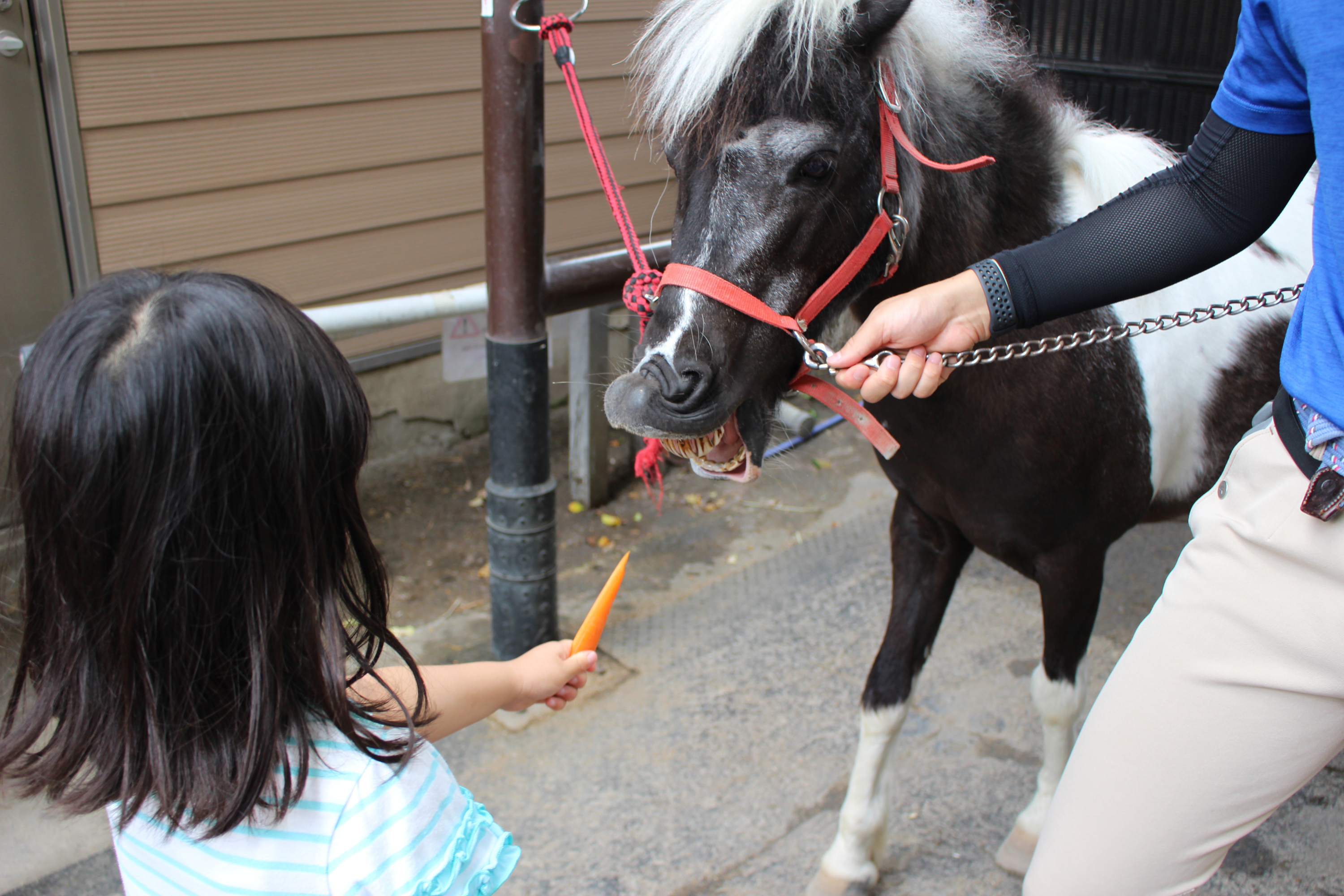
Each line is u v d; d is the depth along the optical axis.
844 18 1.34
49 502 0.74
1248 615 1.02
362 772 0.84
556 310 2.26
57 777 0.81
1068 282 1.17
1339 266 0.96
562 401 4.05
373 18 2.98
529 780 2.19
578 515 3.41
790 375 1.51
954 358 1.23
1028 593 2.89
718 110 1.33
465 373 2.94
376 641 1.27
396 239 3.29
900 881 1.95
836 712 2.40
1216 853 1.10
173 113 2.71
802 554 3.12
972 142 1.57
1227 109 1.08
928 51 1.48
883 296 1.60
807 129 1.33
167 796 0.79
